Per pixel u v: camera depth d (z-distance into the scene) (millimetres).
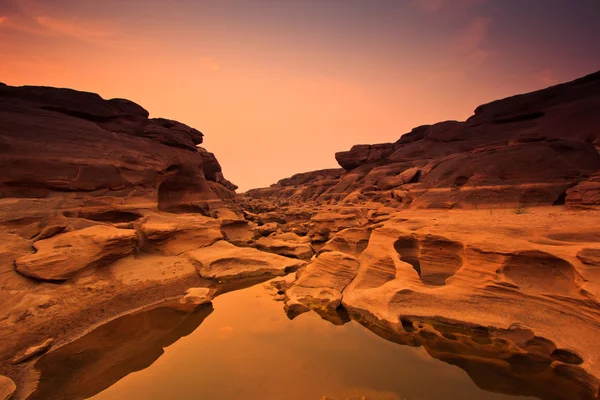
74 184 21172
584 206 19047
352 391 8242
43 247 14531
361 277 15031
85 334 11836
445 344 10359
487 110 52125
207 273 18703
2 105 21844
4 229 15211
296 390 8352
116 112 31266
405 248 15742
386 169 47875
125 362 9953
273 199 83750
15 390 8352
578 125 38031
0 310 11094
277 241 28344
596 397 7578
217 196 41531
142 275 16516
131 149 27500
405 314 11828
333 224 29062
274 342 11047
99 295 13977
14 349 10078
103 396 8281
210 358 10094
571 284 10016
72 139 23156
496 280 11133
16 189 19094
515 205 23531
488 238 12219
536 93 47531
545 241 11344
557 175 24062
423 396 7957
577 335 9008
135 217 23891
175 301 15227
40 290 12672
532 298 10445
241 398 8109
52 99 26250
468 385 8352
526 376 8633
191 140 39812
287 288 16562
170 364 9766
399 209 30656
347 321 12617
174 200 33125
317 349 10492
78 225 17750
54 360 10023
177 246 21016
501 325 10258
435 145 50969
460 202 25906
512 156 27016
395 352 10188
